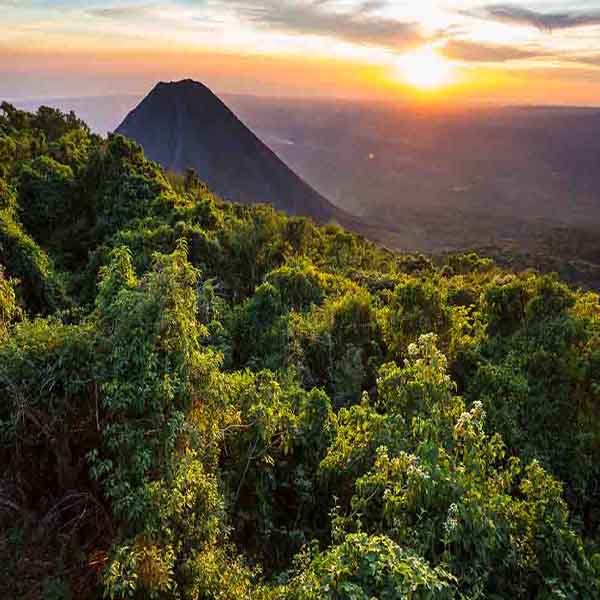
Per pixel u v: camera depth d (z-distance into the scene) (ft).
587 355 32.12
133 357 17.53
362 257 92.43
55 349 18.66
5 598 15.46
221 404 19.88
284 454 24.22
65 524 17.15
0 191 69.36
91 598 16.15
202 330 19.76
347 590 12.64
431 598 12.77
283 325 40.88
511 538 16.94
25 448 17.95
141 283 19.81
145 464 16.26
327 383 38.70
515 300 38.40
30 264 51.24
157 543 15.67
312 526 22.80
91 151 90.68
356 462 21.83
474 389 32.14
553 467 28.84
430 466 17.11
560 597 15.55
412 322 37.70
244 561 19.44
